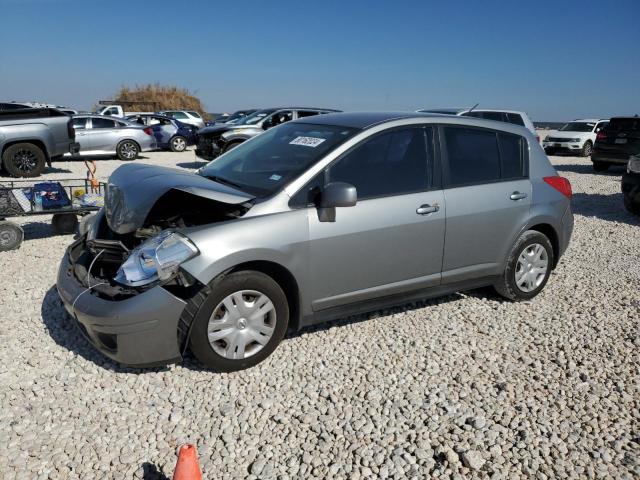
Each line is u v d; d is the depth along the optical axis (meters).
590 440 3.22
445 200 4.52
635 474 2.94
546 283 5.50
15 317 4.67
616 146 15.77
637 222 9.26
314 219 3.93
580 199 11.55
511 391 3.71
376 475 2.92
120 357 3.57
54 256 6.45
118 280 3.64
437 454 3.07
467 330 4.64
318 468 2.95
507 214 4.89
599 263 6.69
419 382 3.81
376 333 4.54
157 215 4.28
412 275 4.46
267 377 3.81
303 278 3.94
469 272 4.80
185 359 4.02
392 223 4.23
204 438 3.18
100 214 4.72
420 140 4.52
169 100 53.12
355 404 3.54
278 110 16.08
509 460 3.04
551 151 22.72
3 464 2.93
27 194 6.75
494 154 4.94
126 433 3.20
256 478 2.87
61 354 4.06
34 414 3.35
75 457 2.99
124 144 18.16
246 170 4.41
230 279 3.67
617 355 4.26
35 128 13.20
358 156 4.20
